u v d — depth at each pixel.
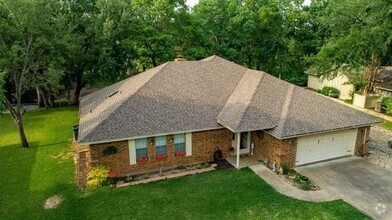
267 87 18.81
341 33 25.58
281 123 15.44
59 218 11.72
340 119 16.59
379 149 18.66
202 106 17.25
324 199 12.67
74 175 15.30
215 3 36.12
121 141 14.84
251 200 12.58
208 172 15.41
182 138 16.08
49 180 14.86
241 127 14.83
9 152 18.77
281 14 38.62
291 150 15.38
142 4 30.89
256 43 37.78
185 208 12.10
